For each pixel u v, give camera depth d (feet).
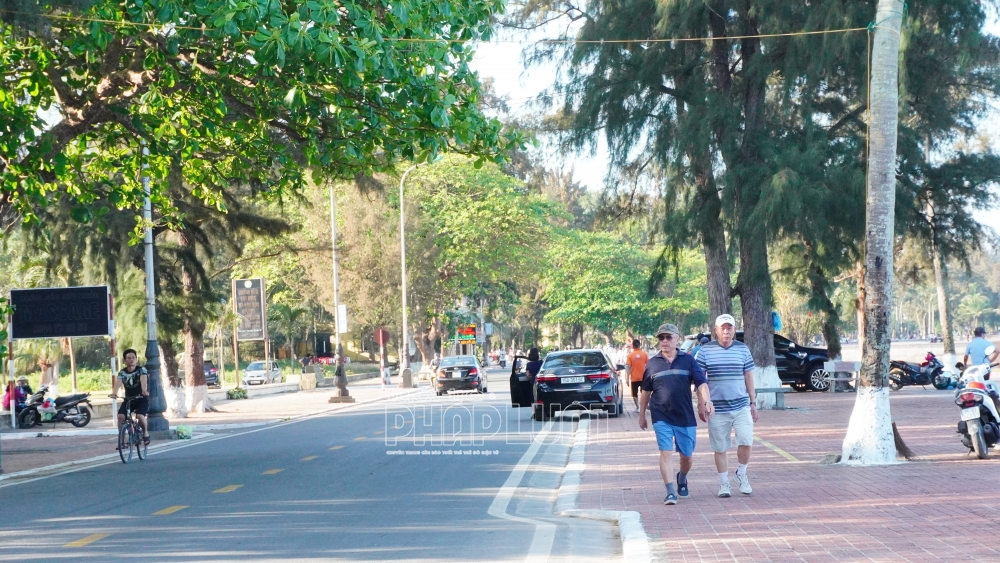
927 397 132.98
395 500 53.06
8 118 71.41
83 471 77.41
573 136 119.55
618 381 115.55
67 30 72.13
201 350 156.46
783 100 110.73
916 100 119.75
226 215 136.98
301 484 60.80
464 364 191.21
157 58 70.85
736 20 116.26
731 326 50.34
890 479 54.13
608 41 116.98
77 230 124.57
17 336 120.37
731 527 41.04
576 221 435.12
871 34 103.35
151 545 40.98
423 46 64.54
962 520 40.34
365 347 411.95
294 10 62.39
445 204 278.05
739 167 109.91
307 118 72.95
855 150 113.39
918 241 134.72
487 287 332.60
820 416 103.76
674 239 114.93
